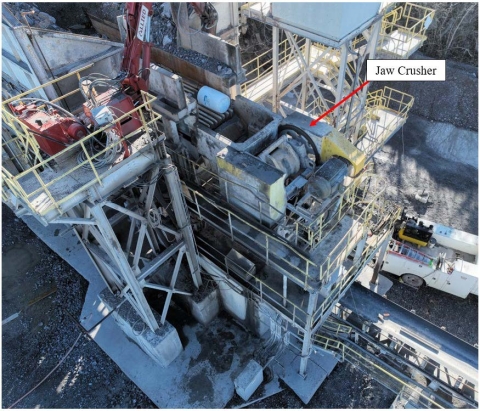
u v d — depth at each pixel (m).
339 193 9.73
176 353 12.74
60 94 11.98
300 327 9.60
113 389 12.48
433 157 19.08
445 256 13.77
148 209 9.32
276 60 13.22
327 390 12.23
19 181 7.84
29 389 12.57
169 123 10.51
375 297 11.60
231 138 11.17
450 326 13.59
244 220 9.66
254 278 10.37
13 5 14.05
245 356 12.73
